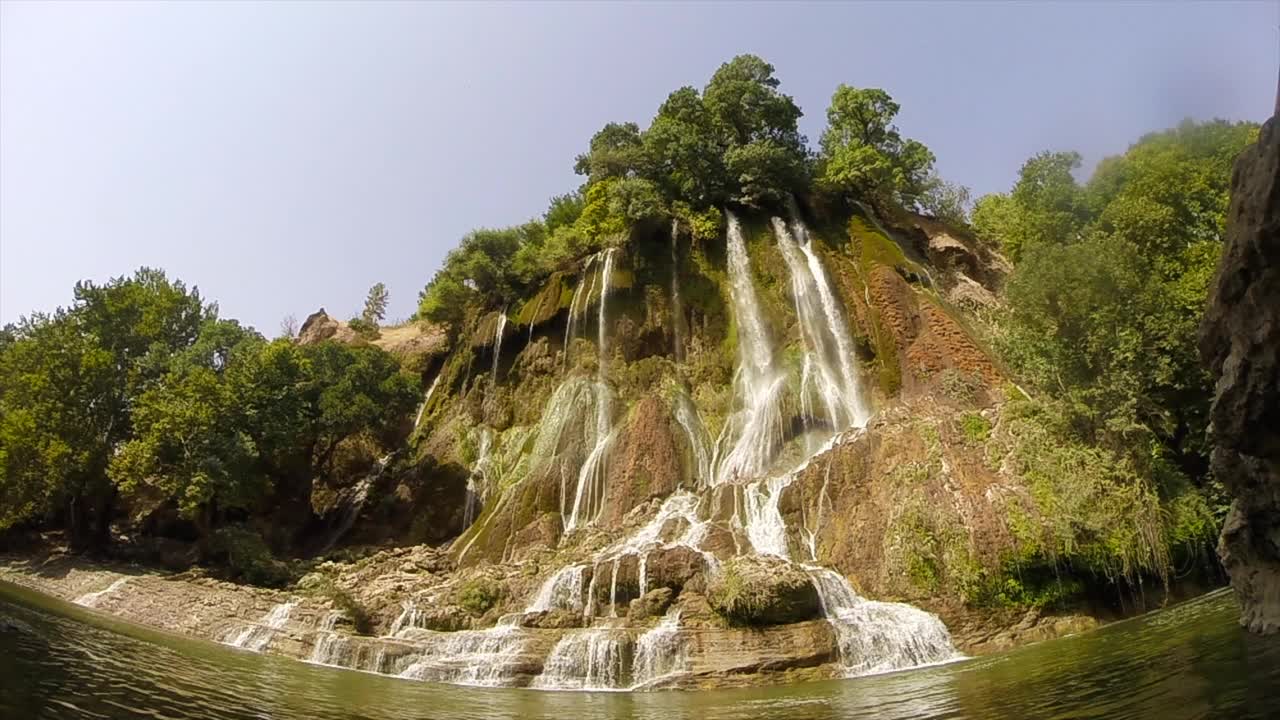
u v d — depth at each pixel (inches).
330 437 1727.4
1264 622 682.2
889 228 1963.6
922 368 1475.1
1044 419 1105.4
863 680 816.9
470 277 1953.7
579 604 1066.1
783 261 1797.5
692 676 872.9
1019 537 957.2
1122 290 1135.0
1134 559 938.7
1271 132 498.0
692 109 2032.5
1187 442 1124.5
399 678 924.6
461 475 1694.1
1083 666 686.5
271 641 1048.8
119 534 1700.3
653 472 1454.2
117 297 1815.9
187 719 614.5
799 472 1237.1
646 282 1820.9
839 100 2145.7
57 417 1535.4
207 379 1510.8
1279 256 516.4
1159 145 1612.9
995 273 1980.8
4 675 686.5
